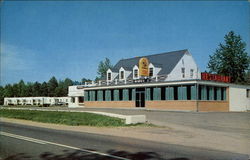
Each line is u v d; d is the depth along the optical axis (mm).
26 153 8633
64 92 100312
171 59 38062
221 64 57250
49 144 10352
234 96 33875
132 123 17625
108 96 38844
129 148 9594
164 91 31969
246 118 21109
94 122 18750
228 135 12953
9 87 92750
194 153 8820
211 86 31016
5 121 23172
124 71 40219
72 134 13625
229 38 56500
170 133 13766
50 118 22781
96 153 8641
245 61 55469
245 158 8117
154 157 8125
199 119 20484
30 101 67500
